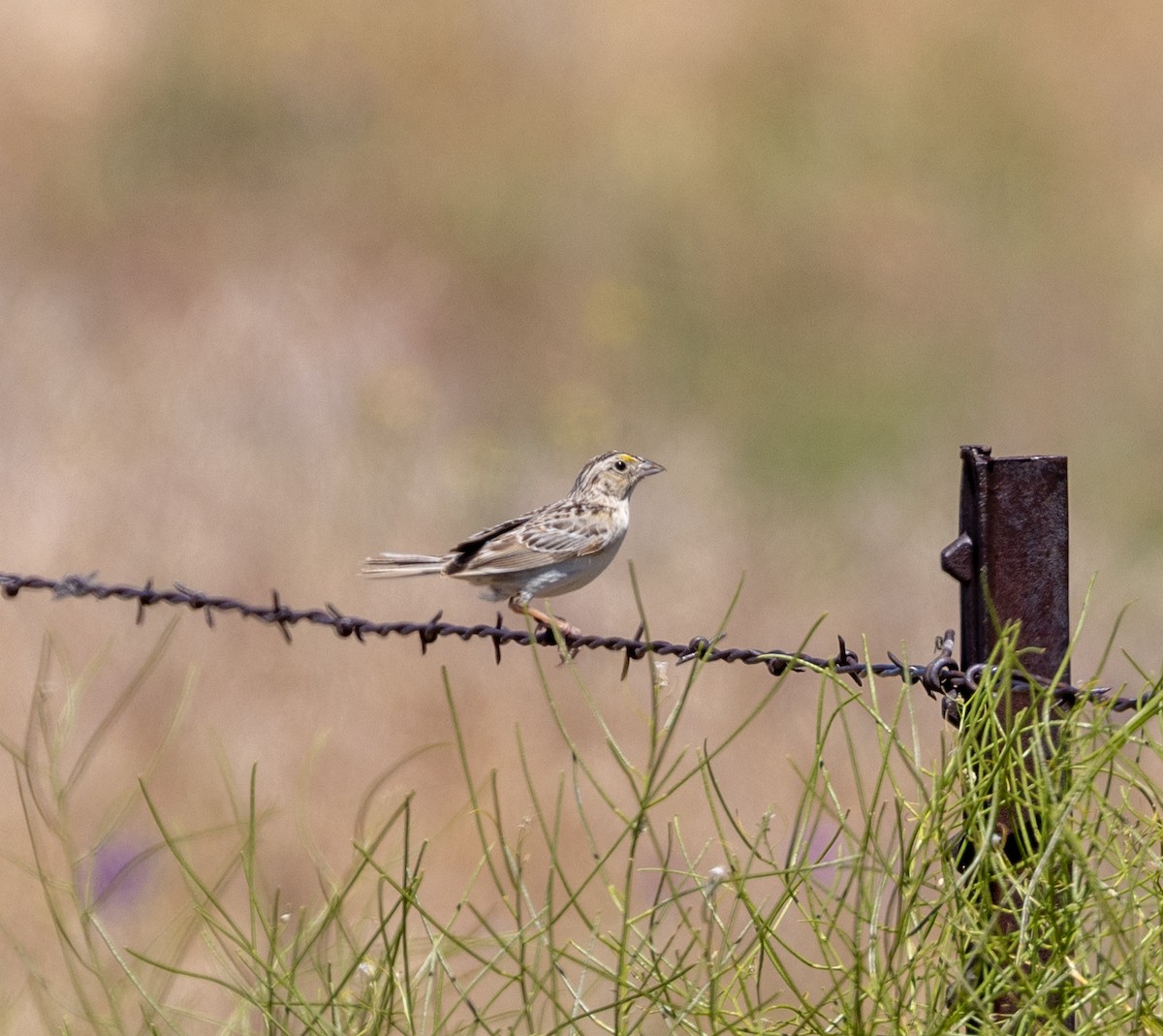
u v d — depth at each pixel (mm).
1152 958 5297
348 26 27922
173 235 22141
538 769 11328
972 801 5398
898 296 23109
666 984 5434
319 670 12273
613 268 23500
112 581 13312
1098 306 22625
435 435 17828
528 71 27828
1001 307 22812
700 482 16859
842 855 5941
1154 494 18000
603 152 25656
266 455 15727
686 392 20812
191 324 18688
